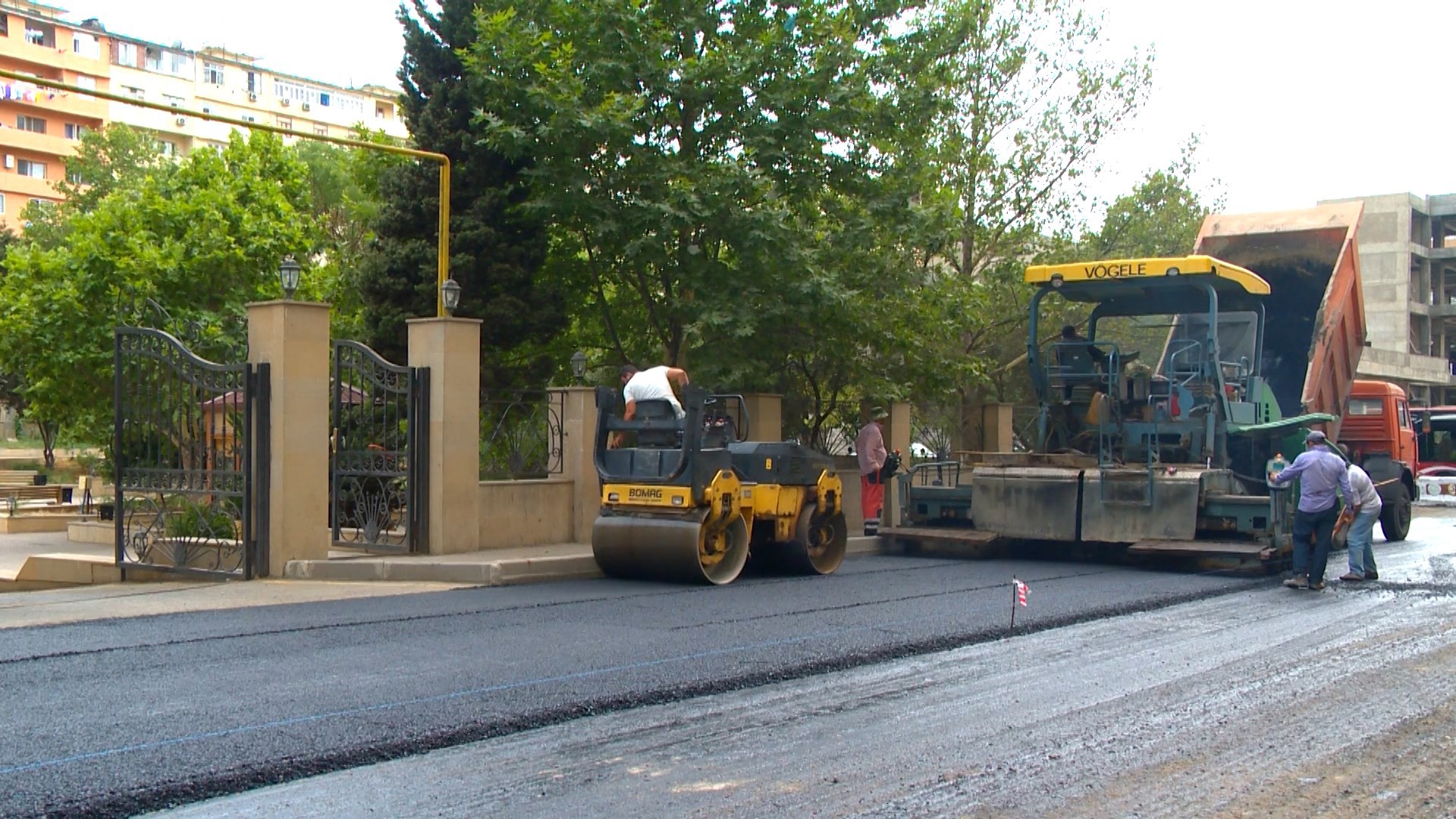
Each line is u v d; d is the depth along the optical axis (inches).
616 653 307.4
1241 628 376.5
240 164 999.6
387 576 469.1
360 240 1121.4
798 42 624.7
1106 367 575.8
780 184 634.2
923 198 709.9
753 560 509.0
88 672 280.2
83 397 877.8
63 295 834.2
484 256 622.8
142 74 3034.0
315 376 492.1
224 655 301.4
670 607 390.3
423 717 238.2
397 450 519.8
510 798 198.2
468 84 609.0
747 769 216.4
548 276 665.0
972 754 229.0
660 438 464.8
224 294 869.8
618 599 410.3
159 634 333.1
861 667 306.7
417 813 190.2
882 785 208.8
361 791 200.2
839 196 661.9
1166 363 608.4
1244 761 228.4
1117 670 307.1
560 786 204.4
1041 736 242.8
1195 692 283.6
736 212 580.1
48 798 185.9
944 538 576.4
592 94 595.5
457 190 631.2
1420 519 948.6
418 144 636.1
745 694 274.4
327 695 256.5
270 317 486.3
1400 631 372.2
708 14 625.3
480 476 545.6
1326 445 485.4
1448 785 215.2
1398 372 1950.1
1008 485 565.9
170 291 853.2
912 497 612.1
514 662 294.2
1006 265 843.4
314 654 302.7
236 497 482.6
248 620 360.8
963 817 193.5
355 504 539.8
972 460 655.1
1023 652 329.4
